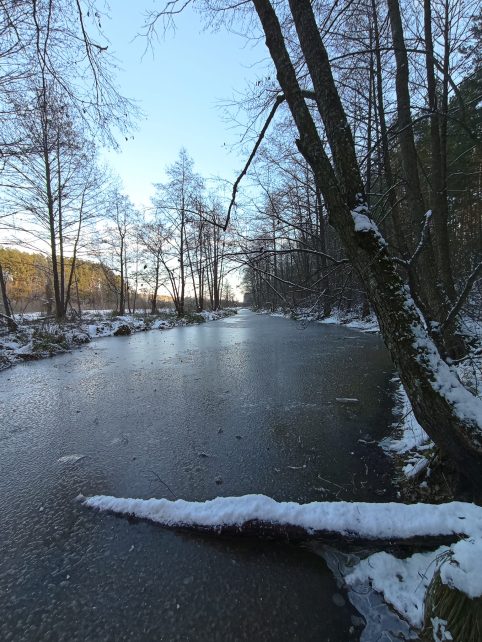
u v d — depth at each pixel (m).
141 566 2.09
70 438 4.06
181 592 1.90
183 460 3.43
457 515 1.93
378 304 2.52
